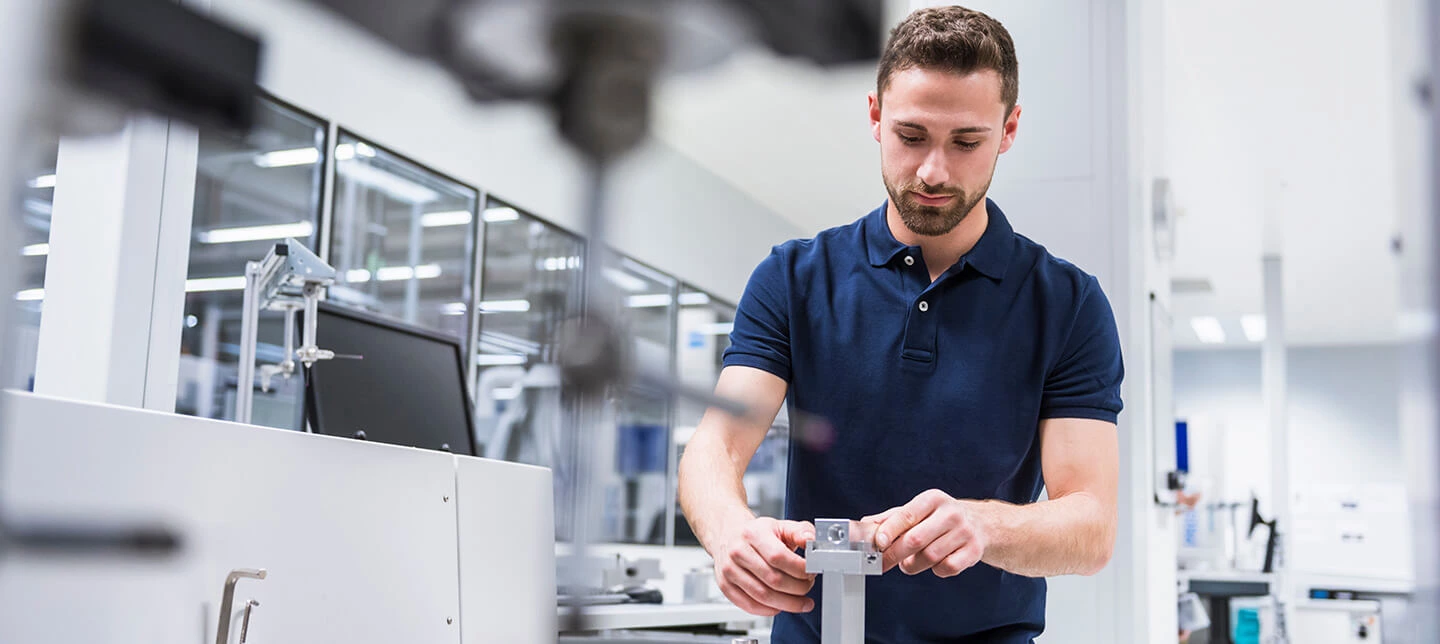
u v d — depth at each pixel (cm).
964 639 143
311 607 122
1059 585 264
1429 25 30
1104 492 135
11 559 24
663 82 23
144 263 218
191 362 414
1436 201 30
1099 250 271
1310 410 1187
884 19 22
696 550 677
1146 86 314
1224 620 603
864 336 144
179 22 20
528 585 180
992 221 146
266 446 117
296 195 427
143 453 98
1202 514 607
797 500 148
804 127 563
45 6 19
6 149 19
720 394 30
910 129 107
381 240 461
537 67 22
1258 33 485
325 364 175
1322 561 960
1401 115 31
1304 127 594
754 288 149
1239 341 1206
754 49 22
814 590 142
